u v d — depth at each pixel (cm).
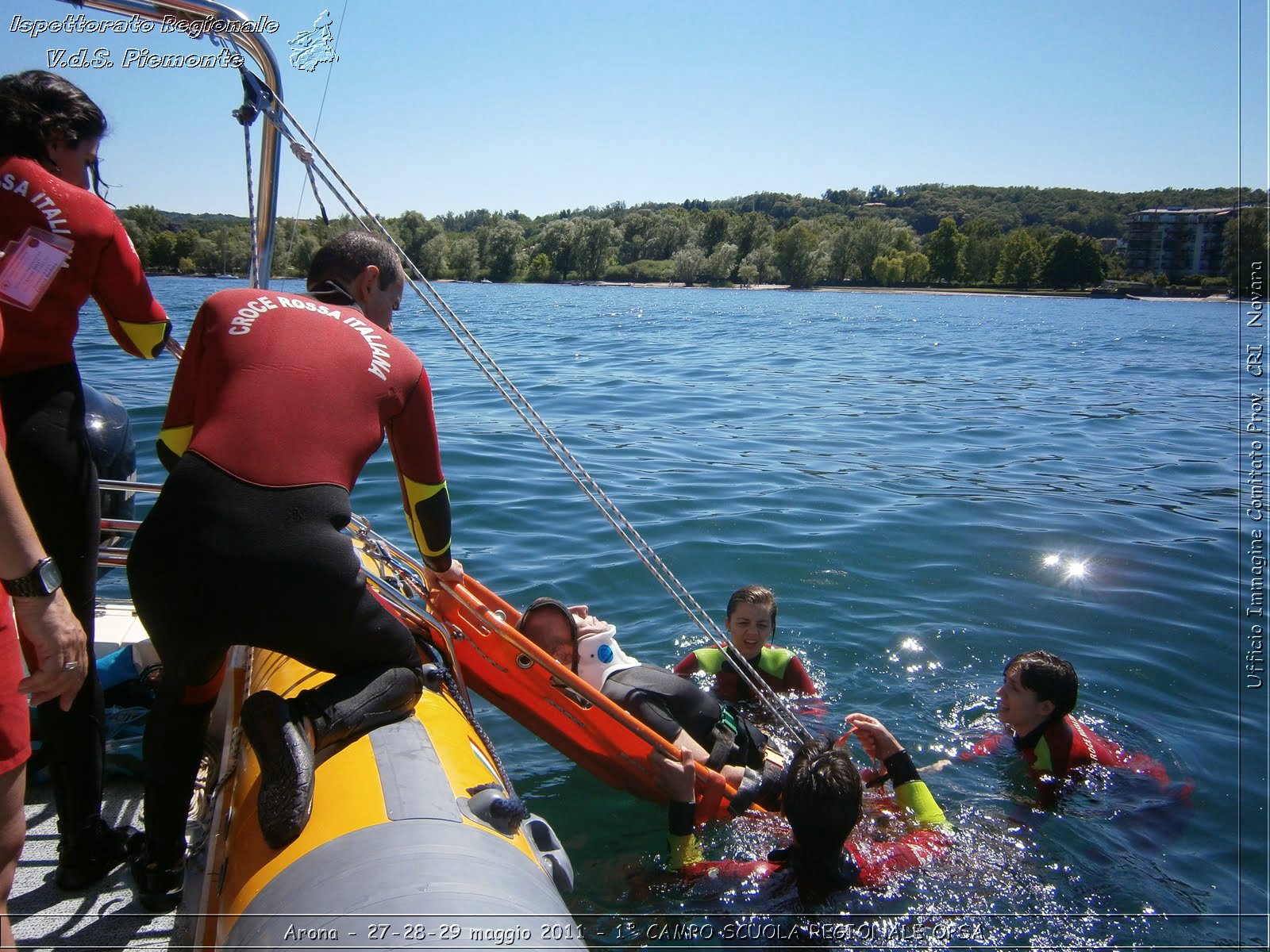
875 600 530
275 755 180
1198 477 845
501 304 4700
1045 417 1180
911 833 316
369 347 211
